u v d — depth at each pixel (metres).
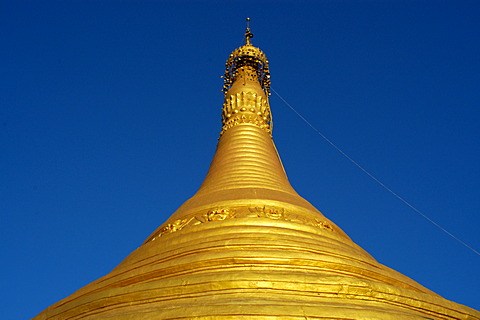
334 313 18.34
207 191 32.44
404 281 26.66
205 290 20.89
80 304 22.84
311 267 23.67
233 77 43.03
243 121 38.31
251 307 18.09
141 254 27.66
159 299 21.17
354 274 24.55
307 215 29.53
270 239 25.50
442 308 23.25
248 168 33.84
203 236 26.28
